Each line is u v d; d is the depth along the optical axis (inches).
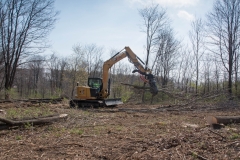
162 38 1373.0
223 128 320.5
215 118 339.0
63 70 1747.0
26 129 317.4
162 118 462.0
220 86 1088.8
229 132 287.9
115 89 1175.6
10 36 916.0
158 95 1010.7
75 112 487.5
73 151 224.1
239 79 976.3
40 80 2320.4
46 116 372.2
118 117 466.6
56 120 369.7
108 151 222.7
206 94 765.3
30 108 533.3
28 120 333.4
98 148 232.8
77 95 684.1
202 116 497.7
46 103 716.0
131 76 1550.2
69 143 250.8
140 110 599.5
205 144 235.3
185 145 234.8
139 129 334.0
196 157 202.1
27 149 230.5
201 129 315.6
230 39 979.9
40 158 204.8
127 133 303.9
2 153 217.8
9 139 269.9
